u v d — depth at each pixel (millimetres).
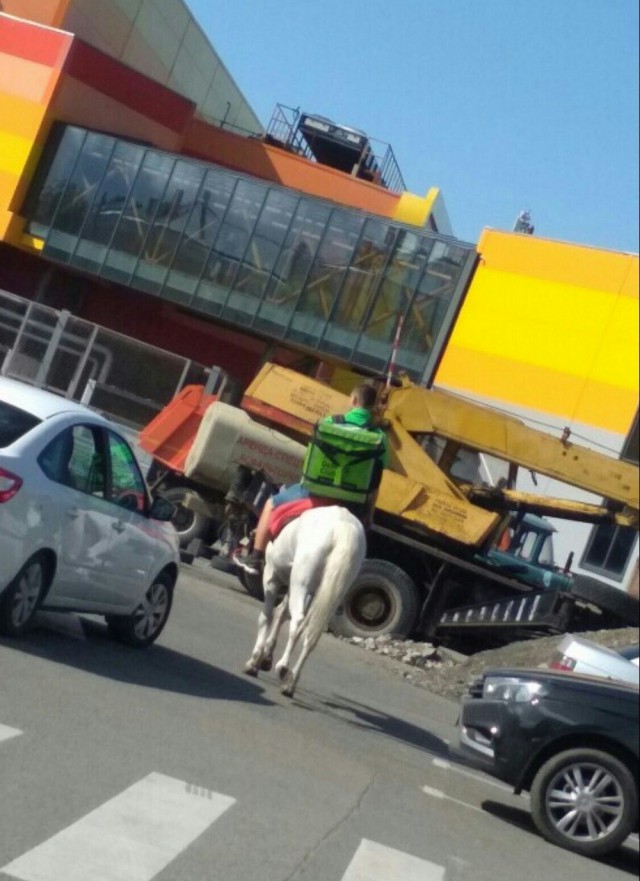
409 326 36906
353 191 45938
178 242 39625
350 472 12508
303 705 12398
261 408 21938
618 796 9578
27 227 41312
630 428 41438
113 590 11719
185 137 46000
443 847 8383
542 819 9680
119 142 40625
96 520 11109
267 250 38656
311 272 38094
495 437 20938
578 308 42844
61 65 40938
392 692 16094
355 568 11891
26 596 10492
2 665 9781
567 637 11141
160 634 13781
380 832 8281
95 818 6965
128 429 29062
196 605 17281
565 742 9812
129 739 8773
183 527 23016
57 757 7902
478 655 19203
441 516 20406
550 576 21156
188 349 43812
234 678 12570
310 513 12242
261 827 7609
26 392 11016
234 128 55219
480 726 10125
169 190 39906
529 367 43094
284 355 42656
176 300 39562
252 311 38562
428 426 20844
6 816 6672
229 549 22109
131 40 47250
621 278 42438
